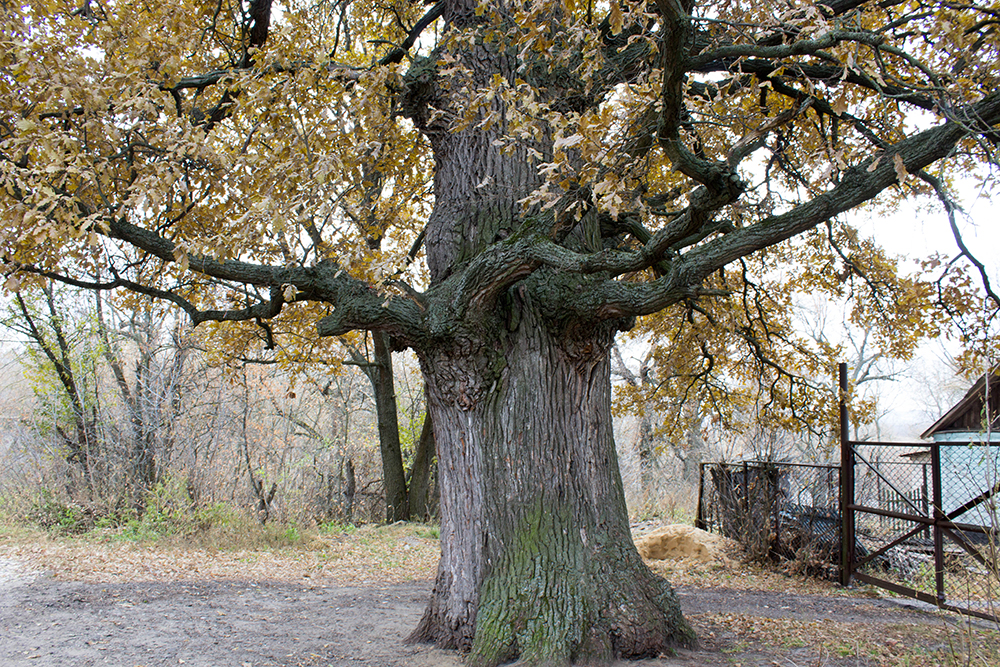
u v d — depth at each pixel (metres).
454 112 5.96
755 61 6.09
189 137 4.72
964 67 4.77
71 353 13.64
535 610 4.77
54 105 4.62
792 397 10.16
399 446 15.90
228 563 9.67
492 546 5.12
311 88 5.90
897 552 8.42
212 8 7.93
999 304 5.20
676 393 12.76
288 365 14.45
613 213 3.74
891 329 9.68
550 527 5.07
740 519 10.36
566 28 5.18
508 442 5.22
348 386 20.58
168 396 13.48
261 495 13.58
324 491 16.67
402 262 4.49
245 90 6.09
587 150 3.77
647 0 3.80
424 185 8.61
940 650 4.95
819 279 11.02
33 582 8.12
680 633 5.10
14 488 13.54
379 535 13.08
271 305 5.61
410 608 7.05
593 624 4.76
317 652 5.35
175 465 13.34
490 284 4.89
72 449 13.33
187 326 13.41
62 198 4.29
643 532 13.30
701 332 11.46
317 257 5.27
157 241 5.36
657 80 4.31
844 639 5.45
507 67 6.00
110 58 4.81
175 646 5.61
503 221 5.60
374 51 10.06
